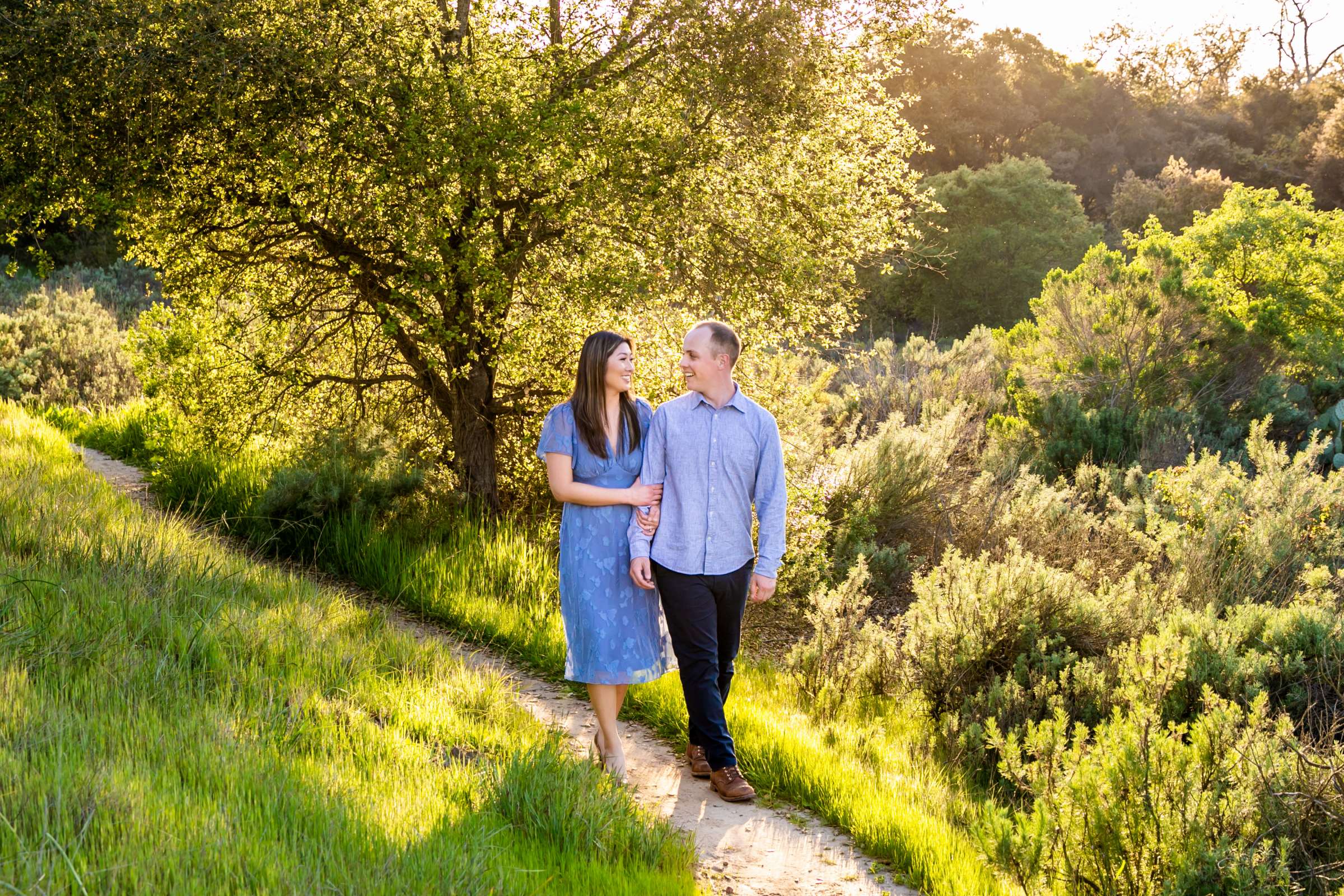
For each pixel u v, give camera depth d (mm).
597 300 7383
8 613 3541
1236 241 16641
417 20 7484
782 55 7273
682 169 7387
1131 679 5117
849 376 16172
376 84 6855
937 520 9312
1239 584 6641
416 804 2818
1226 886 3189
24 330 15477
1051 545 8188
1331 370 14422
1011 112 52812
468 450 8500
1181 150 59875
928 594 6109
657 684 4777
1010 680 5312
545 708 4699
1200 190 44469
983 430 13008
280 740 3100
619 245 7488
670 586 3711
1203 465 8414
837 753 4410
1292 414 12570
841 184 8203
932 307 35094
